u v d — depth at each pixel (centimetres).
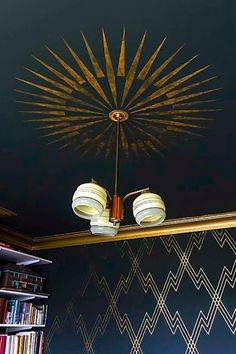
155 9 127
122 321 323
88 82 161
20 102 176
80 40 141
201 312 300
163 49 143
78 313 344
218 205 299
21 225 348
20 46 145
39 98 172
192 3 125
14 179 254
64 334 341
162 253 335
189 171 241
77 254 371
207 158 223
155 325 311
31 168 238
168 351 298
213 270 310
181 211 314
